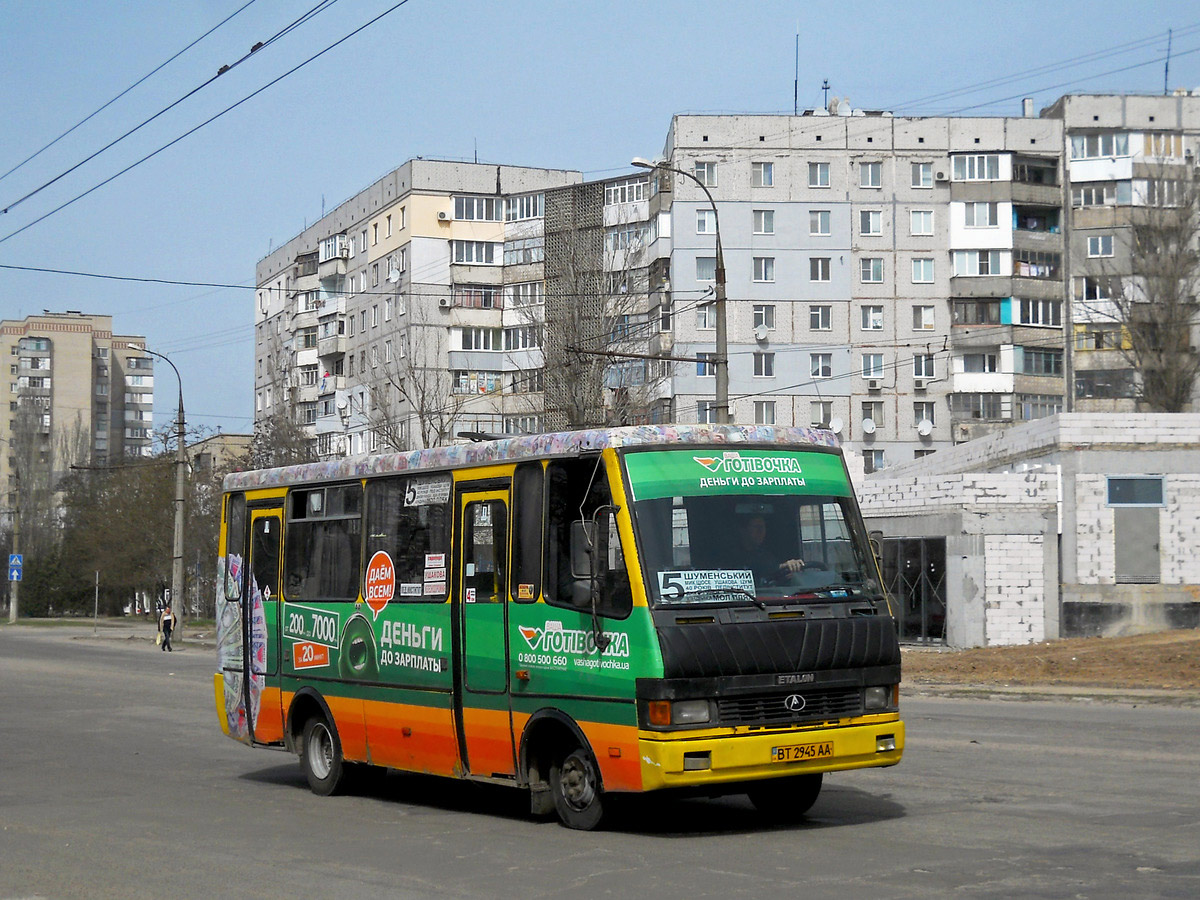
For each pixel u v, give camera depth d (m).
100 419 142.38
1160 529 33.94
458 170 74.38
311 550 13.83
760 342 69.44
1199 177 63.03
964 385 70.12
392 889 8.49
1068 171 71.56
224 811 12.47
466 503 11.59
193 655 44.44
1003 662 27.78
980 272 70.81
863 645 10.08
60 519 103.94
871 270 70.88
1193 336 63.50
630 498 9.88
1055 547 33.94
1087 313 70.94
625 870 8.78
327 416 81.75
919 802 11.55
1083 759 14.31
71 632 64.06
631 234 70.94
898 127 71.00
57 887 8.89
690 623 9.59
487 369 73.00
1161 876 8.05
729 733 9.49
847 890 7.87
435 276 73.75
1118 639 30.70
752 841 9.80
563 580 10.42
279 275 91.94
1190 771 13.21
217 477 65.94
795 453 10.58
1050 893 7.61
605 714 9.84
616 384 45.38
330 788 13.35
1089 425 34.16
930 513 34.97
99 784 14.62
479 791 13.61
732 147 70.25
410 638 12.11
